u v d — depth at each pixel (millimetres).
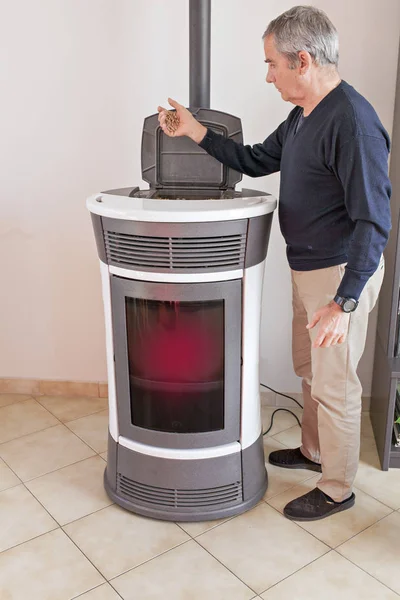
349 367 1824
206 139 1909
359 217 1588
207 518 1955
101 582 1720
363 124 1562
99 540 1881
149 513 1970
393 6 2154
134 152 2410
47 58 2336
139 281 1761
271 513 2002
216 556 1817
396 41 2188
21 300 2658
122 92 2348
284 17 1612
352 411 1887
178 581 1725
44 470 2221
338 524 1948
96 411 2623
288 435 2445
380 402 2303
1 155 2465
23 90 2381
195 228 1669
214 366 1854
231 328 1818
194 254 1704
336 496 1979
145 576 1743
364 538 1888
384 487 2123
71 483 2150
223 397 1886
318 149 1652
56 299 2641
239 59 2271
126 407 1934
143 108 2359
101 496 2086
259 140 2359
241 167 1958
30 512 2000
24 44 2328
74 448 2354
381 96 2246
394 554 1825
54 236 2553
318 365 1843
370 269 1603
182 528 1938
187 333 1814
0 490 2107
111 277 1830
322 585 1707
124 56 2309
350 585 1707
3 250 2594
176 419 1905
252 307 1849
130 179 2445
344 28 2193
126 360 1879
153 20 2258
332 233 1740
